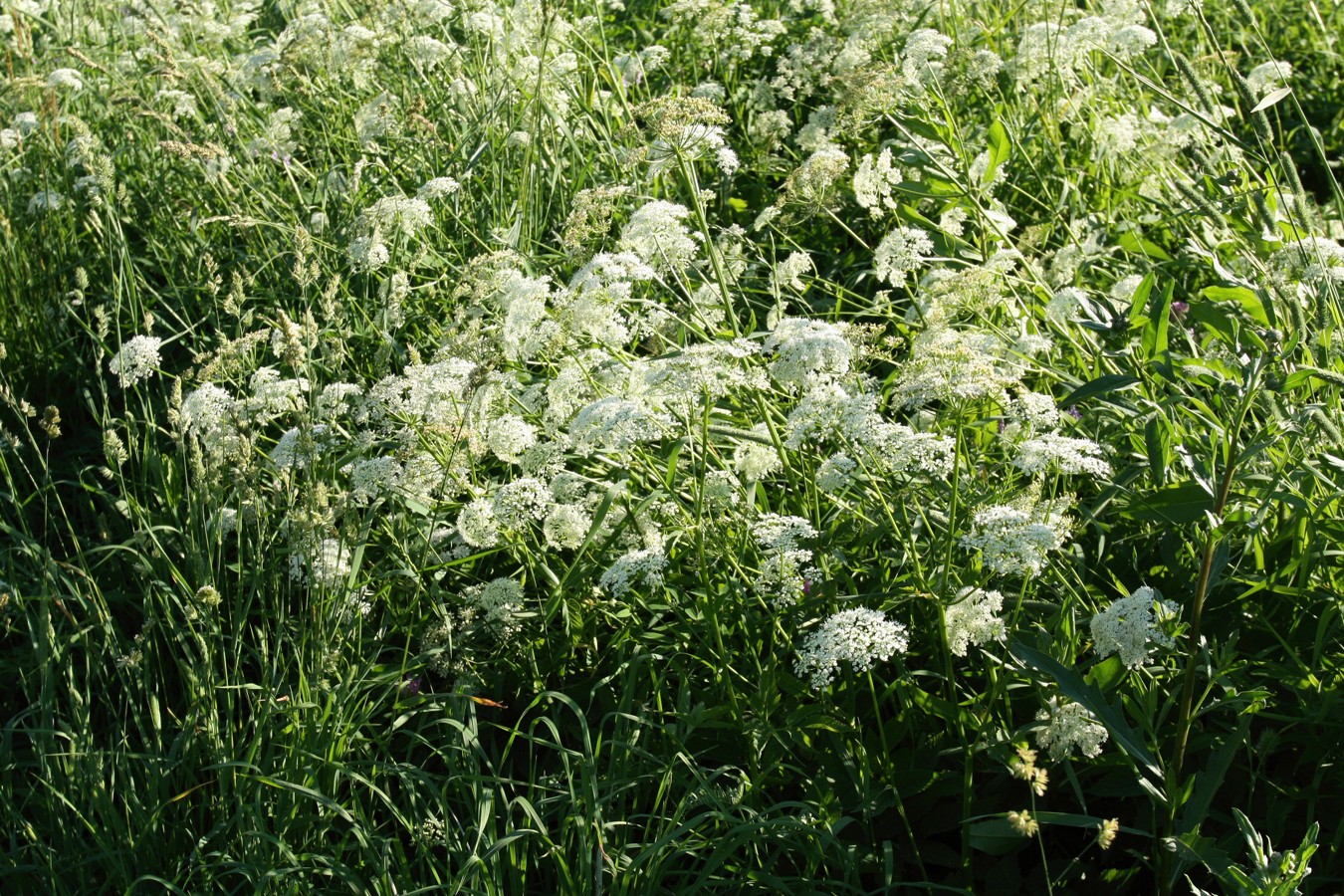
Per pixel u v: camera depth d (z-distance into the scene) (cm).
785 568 322
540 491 350
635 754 338
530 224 546
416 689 376
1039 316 463
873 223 584
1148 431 307
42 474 518
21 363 562
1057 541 306
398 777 340
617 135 558
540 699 372
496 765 368
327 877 327
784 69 657
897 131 616
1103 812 326
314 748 329
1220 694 329
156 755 343
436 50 630
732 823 315
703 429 335
